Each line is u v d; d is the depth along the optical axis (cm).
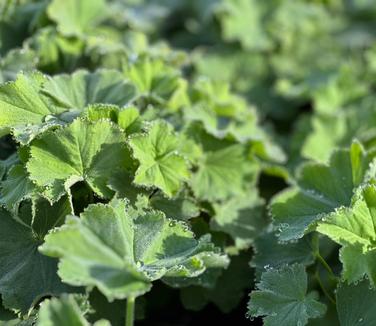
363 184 82
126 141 82
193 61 118
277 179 99
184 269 76
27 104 83
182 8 129
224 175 92
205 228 89
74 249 72
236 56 121
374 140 105
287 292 80
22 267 80
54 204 82
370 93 119
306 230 80
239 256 90
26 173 81
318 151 107
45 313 72
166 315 94
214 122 94
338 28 134
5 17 100
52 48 97
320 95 114
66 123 83
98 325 74
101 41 100
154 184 83
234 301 90
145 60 95
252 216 92
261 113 119
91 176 82
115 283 72
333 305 83
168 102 94
